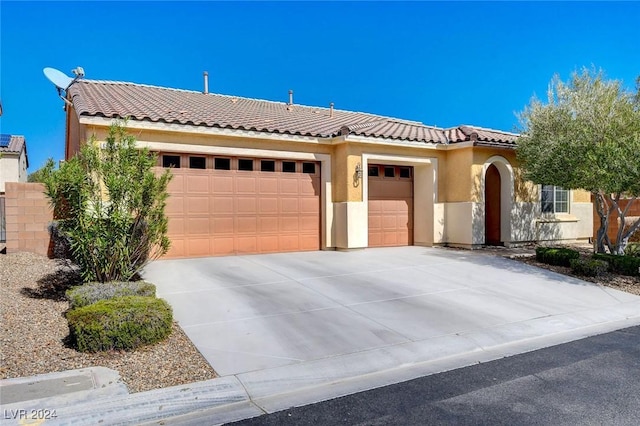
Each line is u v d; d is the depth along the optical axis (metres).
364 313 8.12
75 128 14.28
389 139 14.72
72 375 5.33
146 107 13.38
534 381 5.45
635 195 11.51
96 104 12.16
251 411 4.80
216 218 13.01
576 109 12.47
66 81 14.00
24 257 10.55
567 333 7.54
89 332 5.99
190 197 12.63
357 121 18.95
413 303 8.80
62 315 7.45
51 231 10.90
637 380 5.44
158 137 11.96
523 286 10.37
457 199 15.93
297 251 14.23
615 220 17.02
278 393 5.23
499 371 5.80
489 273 11.54
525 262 13.03
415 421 4.49
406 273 11.30
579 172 11.60
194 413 4.79
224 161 13.14
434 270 11.73
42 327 6.88
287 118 16.75
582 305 9.09
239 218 13.34
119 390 4.98
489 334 7.26
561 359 6.21
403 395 5.11
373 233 15.62
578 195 18.36
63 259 10.87
